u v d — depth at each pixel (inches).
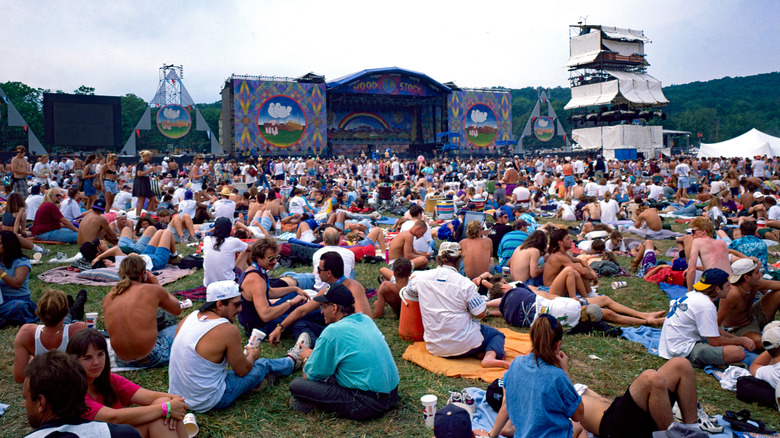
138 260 215.2
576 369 224.7
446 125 2187.5
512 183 820.0
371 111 2301.9
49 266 391.2
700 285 225.9
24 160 632.4
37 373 107.0
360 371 180.1
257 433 173.8
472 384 210.2
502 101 2263.8
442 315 227.6
